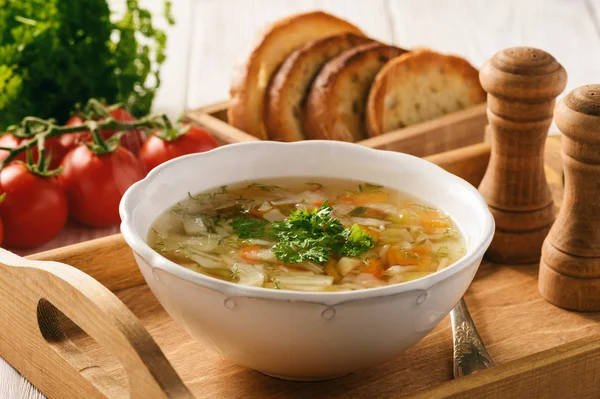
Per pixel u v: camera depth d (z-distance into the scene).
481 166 2.03
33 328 1.40
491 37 3.57
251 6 3.73
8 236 1.98
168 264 1.16
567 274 1.56
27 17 2.47
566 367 1.33
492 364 1.37
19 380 1.49
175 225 1.42
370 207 1.50
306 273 1.29
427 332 1.26
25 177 1.97
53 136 2.15
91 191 2.05
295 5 3.84
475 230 1.38
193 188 1.51
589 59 3.38
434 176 1.51
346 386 1.35
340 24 2.68
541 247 1.71
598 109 1.45
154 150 2.15
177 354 1.43
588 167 1.50
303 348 1.17
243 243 1.37
